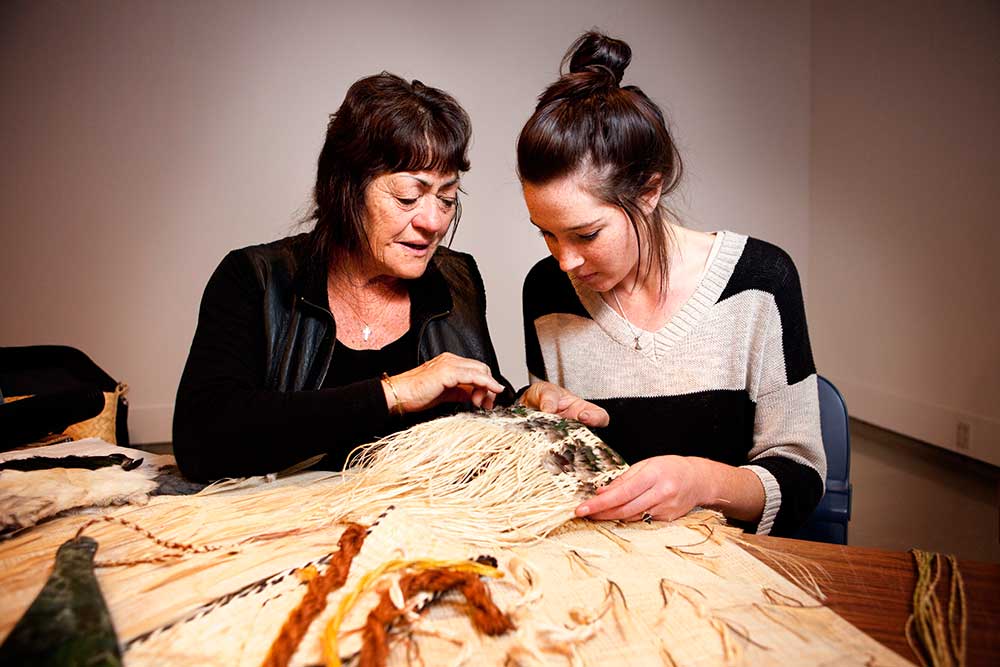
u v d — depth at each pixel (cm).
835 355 460
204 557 79
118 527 86
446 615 68
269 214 417
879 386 420
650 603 70
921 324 385
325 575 72
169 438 420
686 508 93
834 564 79
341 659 61
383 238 119
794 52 464
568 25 437
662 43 450
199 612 67
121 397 194
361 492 92
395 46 420
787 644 63
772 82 464
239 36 402
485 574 71
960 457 362
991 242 337
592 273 114
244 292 131
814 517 140
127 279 407
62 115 388
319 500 93
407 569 71
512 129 439
